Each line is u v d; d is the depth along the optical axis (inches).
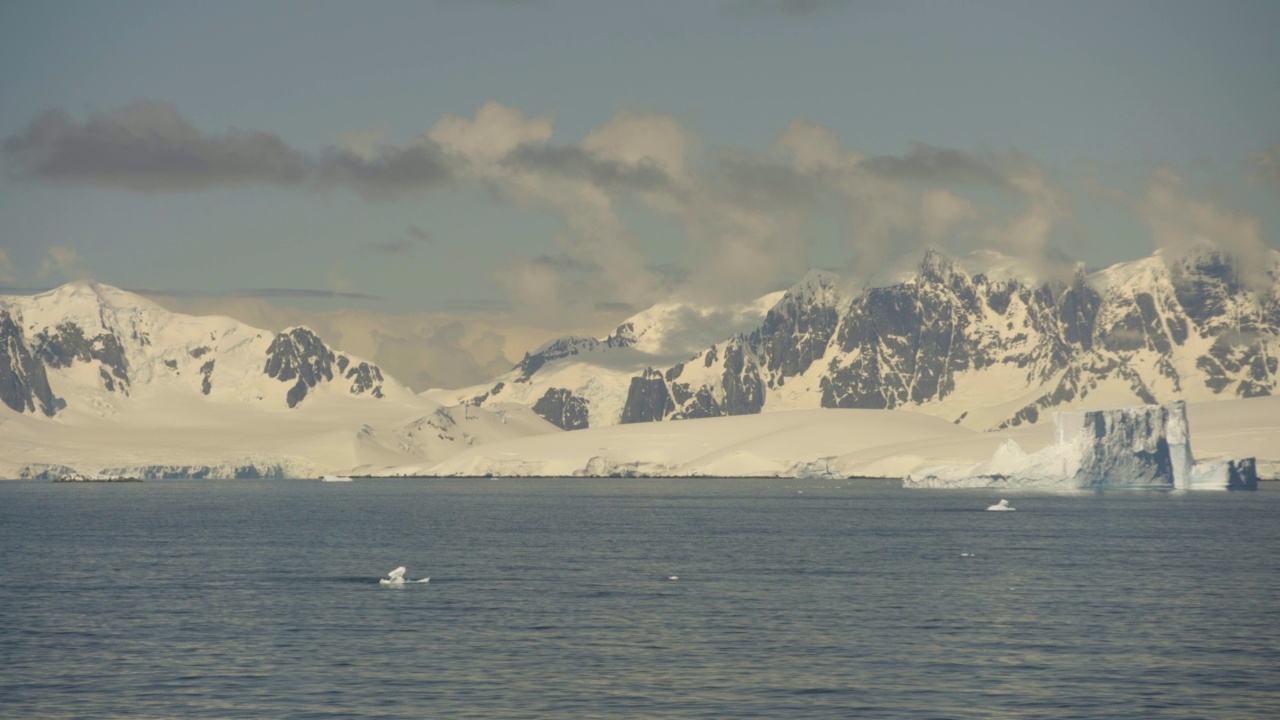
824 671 6811.0
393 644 7539.4
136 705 6122.1
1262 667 6899.6
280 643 7568.9
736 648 7426.2
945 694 6333.7
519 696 6289.4
